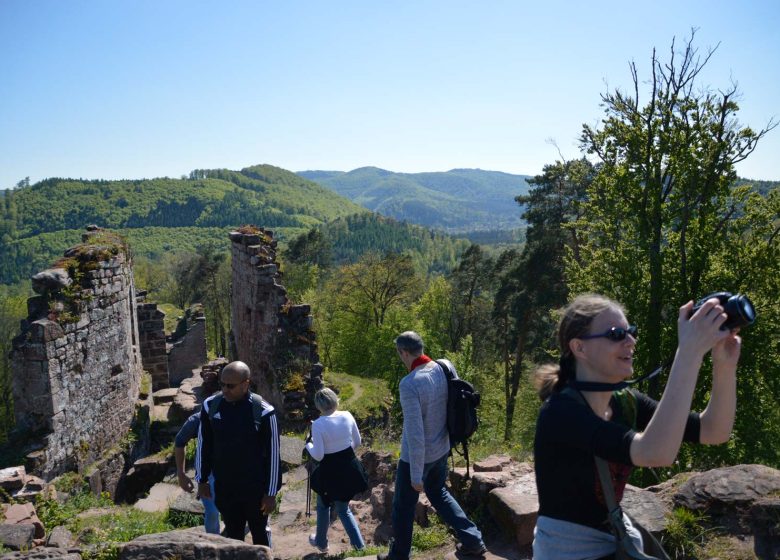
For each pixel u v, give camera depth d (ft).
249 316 60.64
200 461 18.03
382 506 24.43
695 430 7.48
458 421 15.74
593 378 7.41
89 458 40.40
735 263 64.08
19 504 26.17
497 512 17.88
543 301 105.29
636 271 66.13
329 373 70.03
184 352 96.53
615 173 68.18
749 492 13.29
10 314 133.59
